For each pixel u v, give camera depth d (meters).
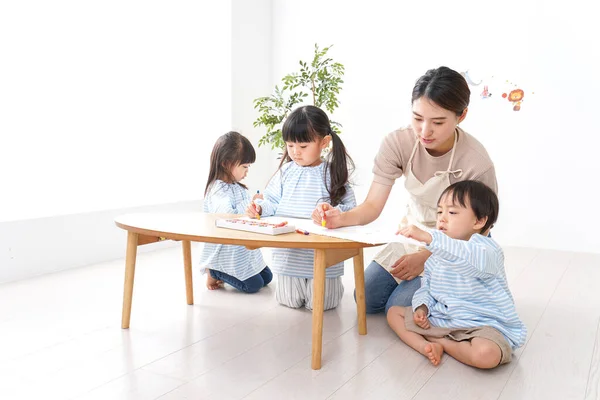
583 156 3.42
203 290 2.48
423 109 1.68
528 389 1.53
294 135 2.10
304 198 2.20
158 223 1.86
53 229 2.78
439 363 1.70
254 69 4.17
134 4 3.51
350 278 2.74
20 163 2.99
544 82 3.47
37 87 3.03
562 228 3.51
